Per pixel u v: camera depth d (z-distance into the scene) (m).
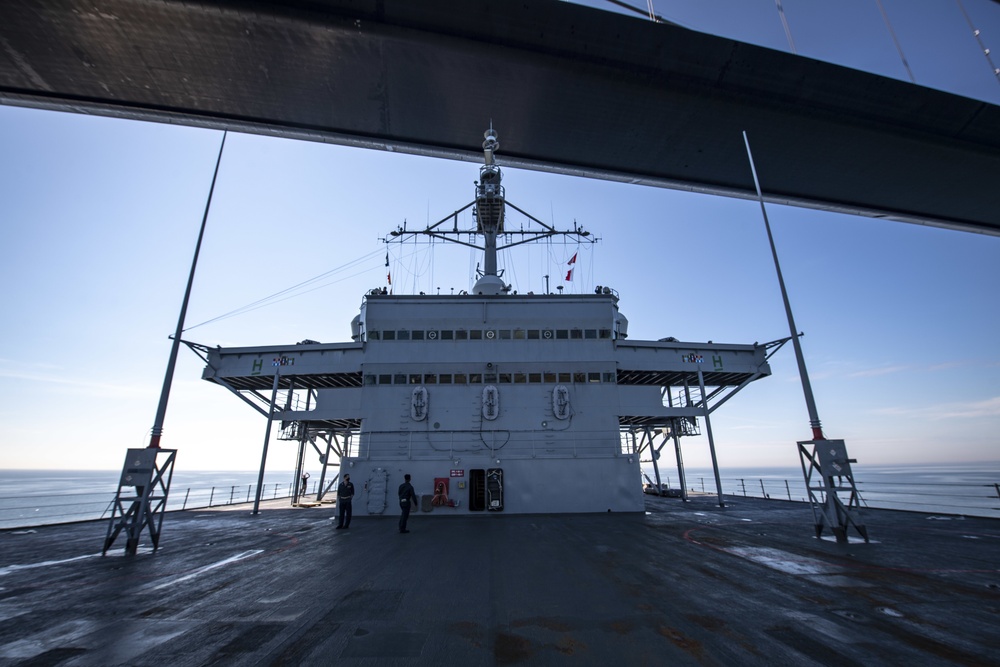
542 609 7.78
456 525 19.72
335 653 5.95
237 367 29.17
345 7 25.41
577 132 35.12
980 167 36.84
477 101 32.06
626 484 24.34
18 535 17.98
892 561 11.41
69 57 26.73
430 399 26.14
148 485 14.27
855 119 32.78
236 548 14.43
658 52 28.62
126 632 6.80
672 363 29.50
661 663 5.54
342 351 28.48
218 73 28.81
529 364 26.92
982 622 6.94
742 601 8.13
